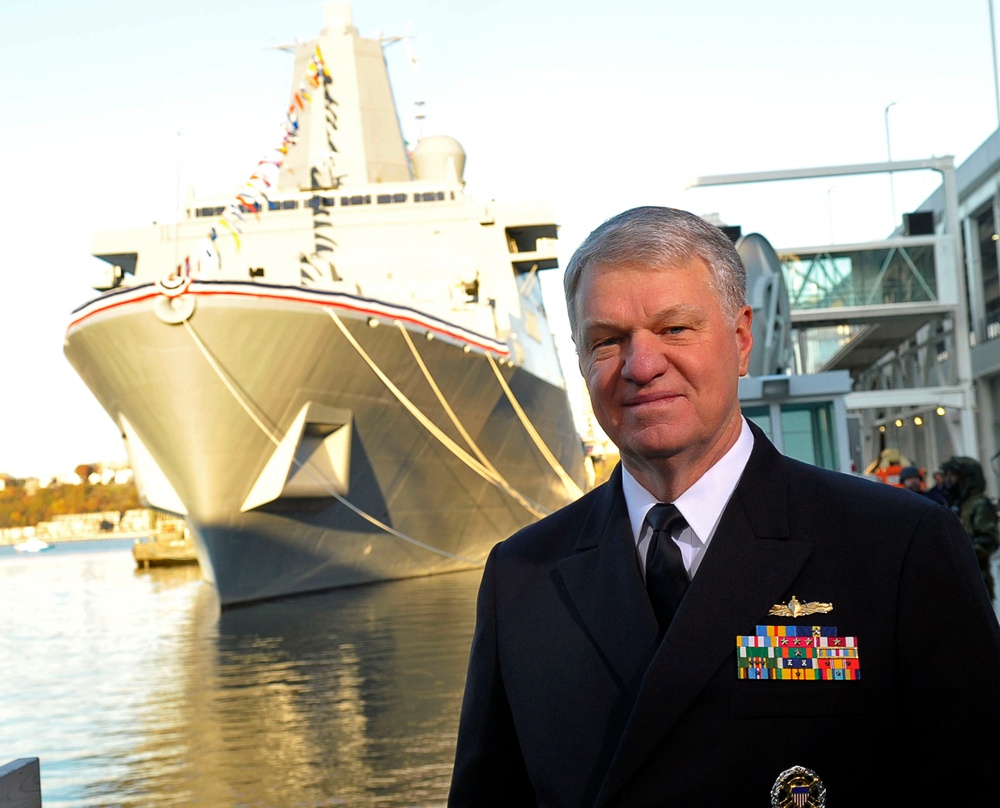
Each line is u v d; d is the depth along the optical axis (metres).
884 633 1.79
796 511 1.92
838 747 1.77
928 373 26.67
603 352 1.97
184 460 20.64
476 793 2.16
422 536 24.89
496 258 26.33
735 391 1.99
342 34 29.52
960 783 1.76
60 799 8.18
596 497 2.20
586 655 1.98
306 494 21.44
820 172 21.39
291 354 20.09
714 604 1.84
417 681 12.09
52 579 44.84
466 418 23.95
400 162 29.41
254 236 26.39
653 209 1.99
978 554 7.61
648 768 1.81
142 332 19.45
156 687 12.96
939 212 24.91
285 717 10.59
